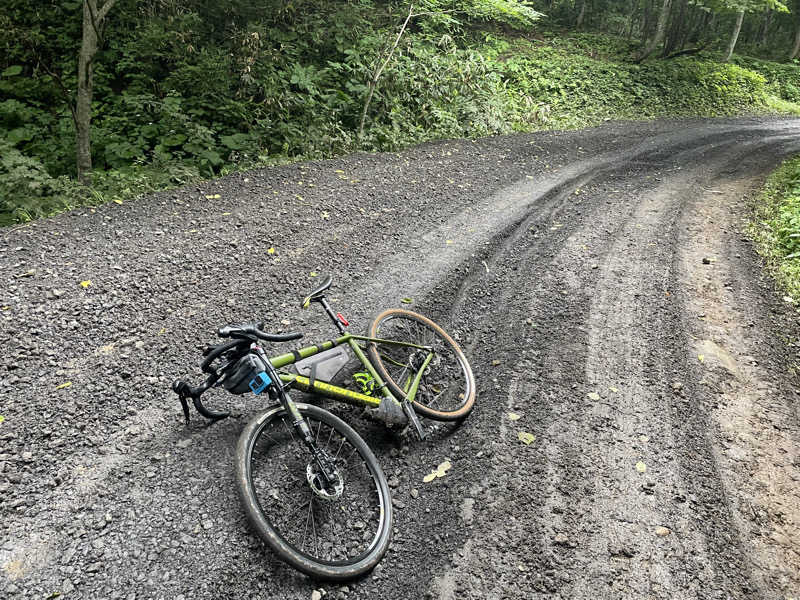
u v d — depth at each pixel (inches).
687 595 101.4
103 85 373.1
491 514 117.1
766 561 109.6
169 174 291.6
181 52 397.1
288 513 111.4
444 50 583.5
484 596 99.9
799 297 214.7
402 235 255.0
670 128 616.7
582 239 266.4
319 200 279.6
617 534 113.5
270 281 198.2
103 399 133.3
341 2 537.0
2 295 164.1
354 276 211.3
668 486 126.3
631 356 175.3
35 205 247.9
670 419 148.3
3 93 358.9
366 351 144.7
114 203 244.4
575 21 1020.5
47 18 397.4
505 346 179.5
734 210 316.2
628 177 388.2
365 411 133.1
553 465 130.9
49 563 95.6
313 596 98.6
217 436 127.6
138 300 173.9
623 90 746.8
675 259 245.9
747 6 847.1
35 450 117.0
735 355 178.5
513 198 322.7
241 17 457.4
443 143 436.8
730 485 127.9
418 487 126.3
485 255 244.7
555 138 505.4
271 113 390.9
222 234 227.0
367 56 486.6
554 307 203.9
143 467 117.0
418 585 102.9
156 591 93.7
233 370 114.7
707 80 823.7
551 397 154.6
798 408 155.8
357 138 402.0
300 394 144.7
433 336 170.4
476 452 135.1
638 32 1049.5
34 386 133.6
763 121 731.4
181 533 104.0
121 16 405.1
